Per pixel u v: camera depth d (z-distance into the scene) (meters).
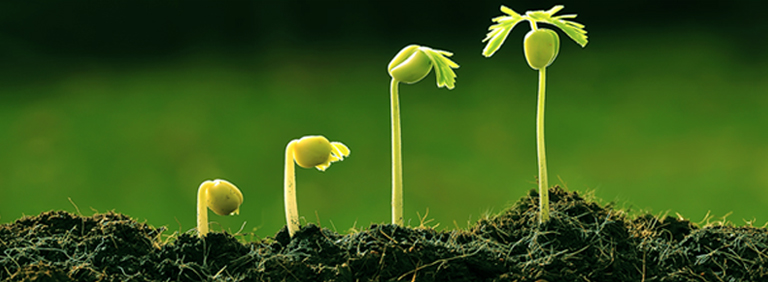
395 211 0.60
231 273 0.58
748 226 0.62
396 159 0.60
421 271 0.56
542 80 0.59
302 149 0.59
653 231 0.62
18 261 0.58
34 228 0.60
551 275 0.56
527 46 0.58
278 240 0.60
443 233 0.61
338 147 0.60
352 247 0.58
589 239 0.59
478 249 0.58
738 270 0.58
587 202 0.63
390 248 0.57
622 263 0.58
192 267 0.57
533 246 0.59
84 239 0.59
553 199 0.63
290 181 0.59
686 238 0.60
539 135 0.59
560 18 0.59
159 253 0.58
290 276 0.57
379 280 0.56
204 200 0.59
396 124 0.60
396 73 0.59
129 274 0.57
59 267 0.57
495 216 0.62
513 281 0.56
